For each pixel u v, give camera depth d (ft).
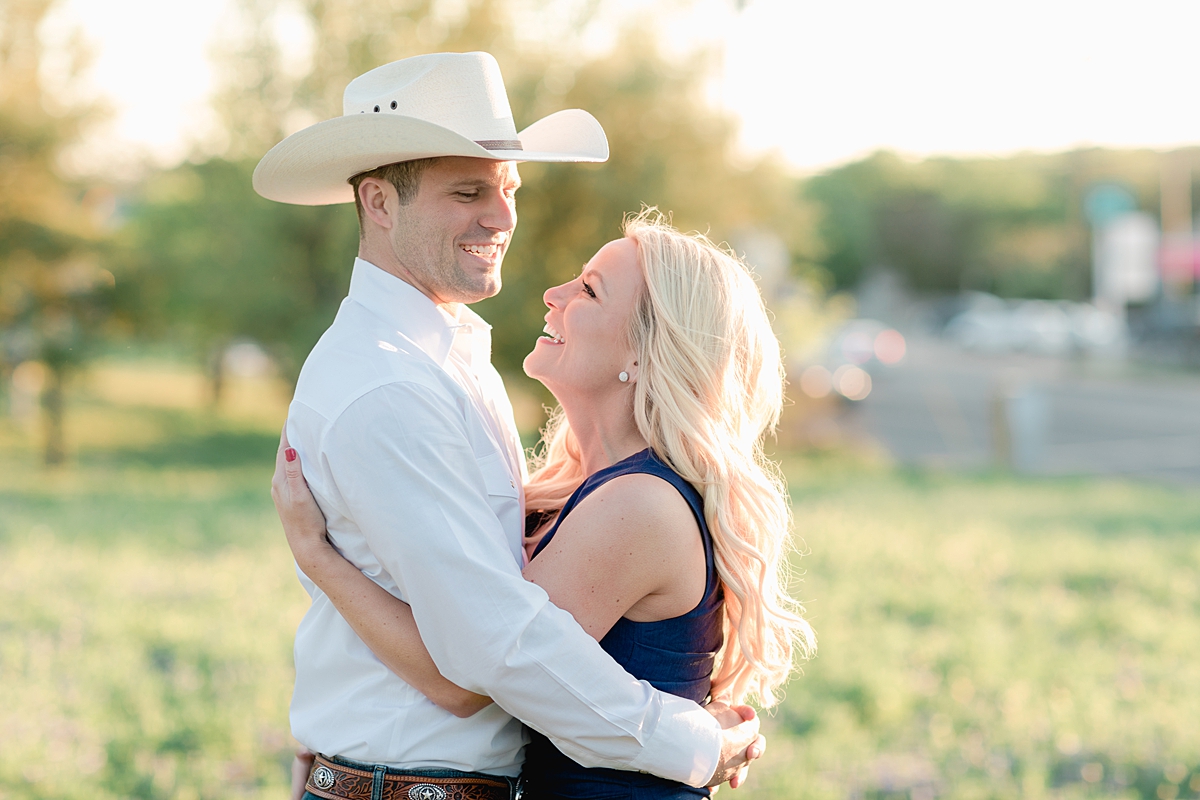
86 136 53.42
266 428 76.23
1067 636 20.02
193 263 57.98
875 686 16.34
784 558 7.48
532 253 53.93
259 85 56.24
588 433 6.77
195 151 58.85
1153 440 57.88
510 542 6.39
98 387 93.45
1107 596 23.09
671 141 54.29
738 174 56.08
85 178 55.21
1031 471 47.70
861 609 21.43
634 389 6.55
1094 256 156.04
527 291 52.60
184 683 16.29
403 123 5.86
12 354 57.88
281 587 22.53
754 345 6.66
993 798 13.16
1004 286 218.79
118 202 61.98
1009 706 16.10
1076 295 172.45
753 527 6.55
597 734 5.74
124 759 13.64
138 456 60.85
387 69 6.68
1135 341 120.57
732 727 6.40
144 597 21.47
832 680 16.78
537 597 5.71
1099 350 123.85
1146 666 18.20
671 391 6.28
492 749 6.13
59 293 56.24
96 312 57.93
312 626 6.39
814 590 22.79
